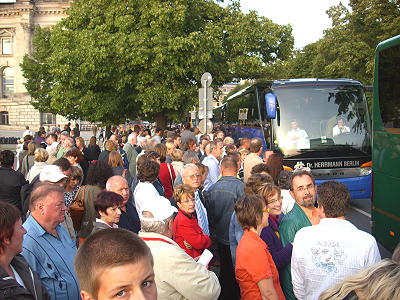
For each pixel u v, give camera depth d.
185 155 7.85
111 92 24.52
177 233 4.83
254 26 23.95
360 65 34.84
